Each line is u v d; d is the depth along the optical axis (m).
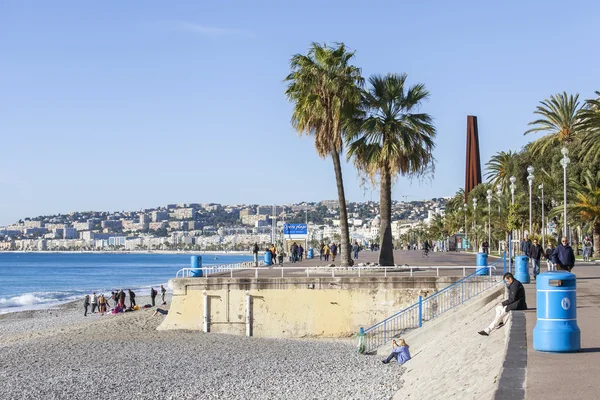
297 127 38.12
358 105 38.56
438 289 29.88
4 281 142.12
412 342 26.00
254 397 20.41
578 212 65.06
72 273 180.75
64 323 53.16
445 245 120.62
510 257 29.17
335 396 19.66
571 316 13.19
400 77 38.88
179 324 32.09
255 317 31.16
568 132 74.19
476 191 126.12
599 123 53.34
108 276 161.38
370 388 20.05
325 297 30.64
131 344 30.72
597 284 29.70
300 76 37.50
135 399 20.73
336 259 71.00
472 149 146.25
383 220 38.03
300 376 23.38
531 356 12.76
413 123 37.84
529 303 21.81
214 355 27.47
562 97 74.38
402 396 17.69
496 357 14.30
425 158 38.78
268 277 31.45
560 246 25.81
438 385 15.71
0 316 64.94
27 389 22.39
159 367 25.67
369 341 29.55
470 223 122.38
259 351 28.14
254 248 49.94
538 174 79.88
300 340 30.47
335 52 37.62
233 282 31.39
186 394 21.22
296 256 60.75
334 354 27.36
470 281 29.09
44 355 29.80
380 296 30.19
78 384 23.03
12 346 34.22
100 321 48.34
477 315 23.36
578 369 11.55
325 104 37.31
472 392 12.35
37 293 103.19
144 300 74.94
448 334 23.33
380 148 37.72
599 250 66.69
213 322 31.55
